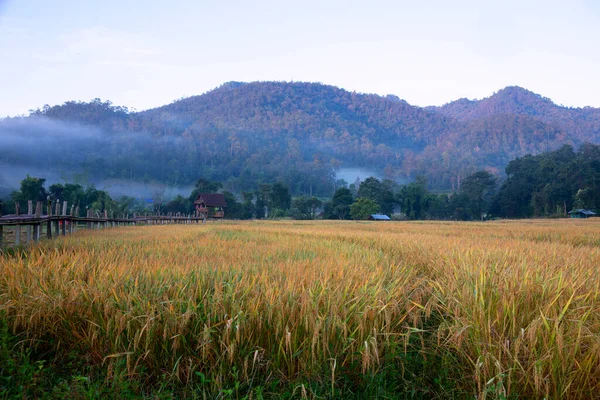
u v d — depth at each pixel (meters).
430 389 3.76
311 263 6.44
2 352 3.67
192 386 3.63
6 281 4.59
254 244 10.59
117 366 3.52
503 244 11.00
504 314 3.82
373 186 106.06
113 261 6.25
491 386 3.16
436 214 103.12
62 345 4.11
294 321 3.87
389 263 7.34
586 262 6.84
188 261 6.31
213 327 3.84
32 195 54.78
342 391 3.64
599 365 3.25
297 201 93.31
